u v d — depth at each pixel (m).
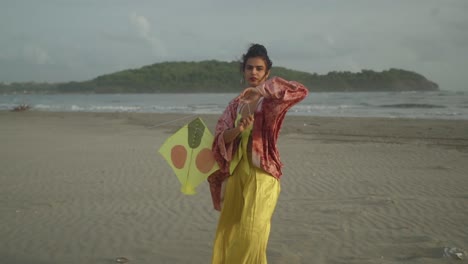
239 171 3.18
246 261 2.99
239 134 3.18
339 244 4.80
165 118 25.70
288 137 15.48
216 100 74.44
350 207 6.28
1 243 4.89
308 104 46.56
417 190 7.29
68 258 4.45
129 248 4.74
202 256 4.50
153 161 10.16
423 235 5.04
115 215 5.99
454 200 6.61
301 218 5.80
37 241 4.96
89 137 15.54
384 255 4.46
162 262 4.35
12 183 7.98
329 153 11.45
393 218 5.74
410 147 12.50
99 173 8.84
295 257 4.43
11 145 13.24
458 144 13.14
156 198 6.90
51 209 6.30
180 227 5.46
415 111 31.52
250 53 3.26
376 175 8.53
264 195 3.05
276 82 2.99
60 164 9.84
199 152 3.33
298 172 8.91
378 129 17.80
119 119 25.58
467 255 4.36
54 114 30.77
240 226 3.01
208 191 7.33
